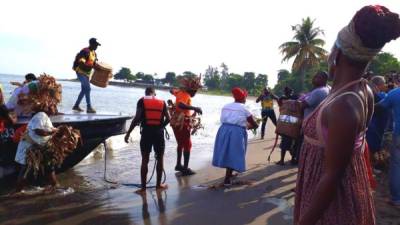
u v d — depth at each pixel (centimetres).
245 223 570
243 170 752
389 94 611
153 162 996
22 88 768
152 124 728
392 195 628
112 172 874
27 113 765
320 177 202
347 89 198
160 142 740
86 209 622
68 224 559
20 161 671
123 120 850
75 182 776
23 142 672
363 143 208
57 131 679
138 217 592
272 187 768
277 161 1030
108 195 702
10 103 773
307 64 6366
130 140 1312
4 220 566
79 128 757
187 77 872
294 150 980
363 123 196
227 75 14525
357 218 200
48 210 613
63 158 700
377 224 536
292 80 8344
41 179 760
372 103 216
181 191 737
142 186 729
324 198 192
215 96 12888
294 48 6356
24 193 686
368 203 209
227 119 755
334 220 201
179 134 865
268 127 2017
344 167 190
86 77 1006
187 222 573
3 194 681
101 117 820
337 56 207
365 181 209
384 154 805
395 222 547
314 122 206
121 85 12250
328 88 722
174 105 869
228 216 600
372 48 195
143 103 727
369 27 190
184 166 878
